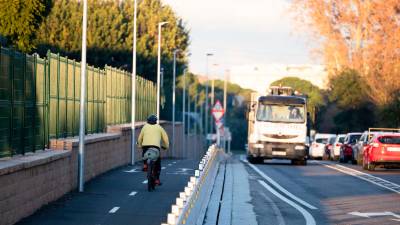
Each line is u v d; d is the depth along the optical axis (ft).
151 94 287.07
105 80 178.81
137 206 101.35
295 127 224.53
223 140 448.65
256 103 228.63
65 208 97.86
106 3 347.97
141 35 380.99
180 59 410.93
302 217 102.27
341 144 267.59
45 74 110.01
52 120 119.75
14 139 92.89
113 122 193.98
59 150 112.78
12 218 82.48
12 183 82.02
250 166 216.74
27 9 210.18
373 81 315.37
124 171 164.14
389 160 192.54
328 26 361.30
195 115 546.26
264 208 111.34
